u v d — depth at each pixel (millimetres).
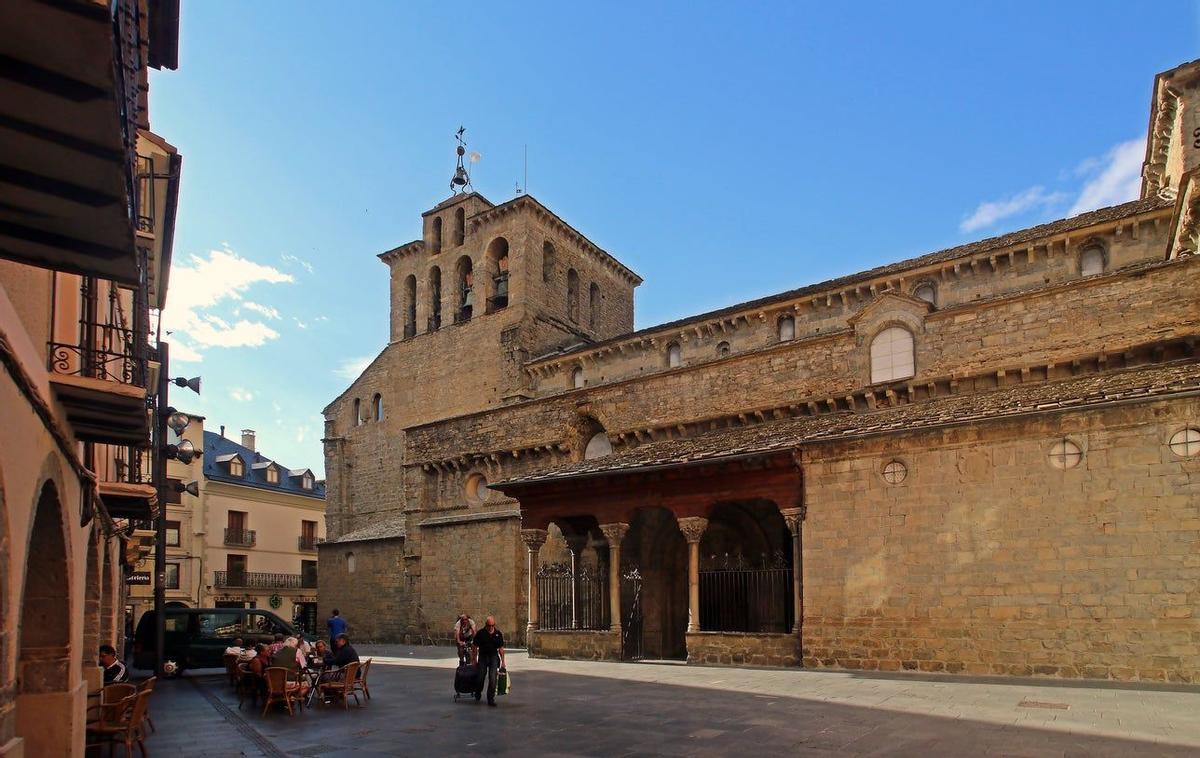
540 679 21828
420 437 42250
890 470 21609
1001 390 24547
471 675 17812
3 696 6547
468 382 51312
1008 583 19438
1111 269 28875
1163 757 10312
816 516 22672
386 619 44500
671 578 31188
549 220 52781
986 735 12070
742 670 22359
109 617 21547
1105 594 18203
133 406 10812
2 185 6566
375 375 56594
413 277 57938
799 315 36375
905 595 20844
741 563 25391
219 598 59531
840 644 21609
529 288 50406
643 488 26828
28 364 7945
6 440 6590
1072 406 18891
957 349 26516
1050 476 19281
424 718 15617
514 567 36594
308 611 66625
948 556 20359
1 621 6469
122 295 21859
